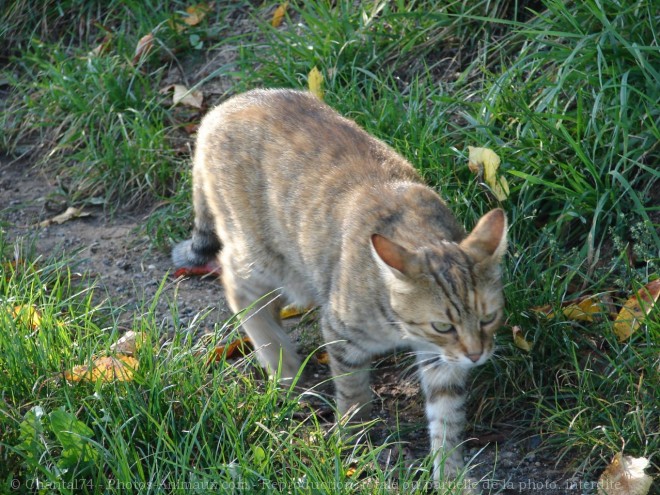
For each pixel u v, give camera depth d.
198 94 7.11
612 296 5.06
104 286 5.64
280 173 4.93
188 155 6.80
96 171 6.82
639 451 4.32
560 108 5.74
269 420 4.45
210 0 7.84
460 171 5.71
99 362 4.62
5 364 4.57
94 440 4.18
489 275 4.27
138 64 7.32
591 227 5.31
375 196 4.63
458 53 6.54
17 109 7.43
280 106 5.20
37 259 5.65
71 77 7.24
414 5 6.86
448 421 4.52
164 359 4.61
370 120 6.04
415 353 4.70
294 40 6.88
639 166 5.30
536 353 4.83
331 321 4.67
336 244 4.66
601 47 5.57
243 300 5.29
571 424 4.40
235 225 5.20
